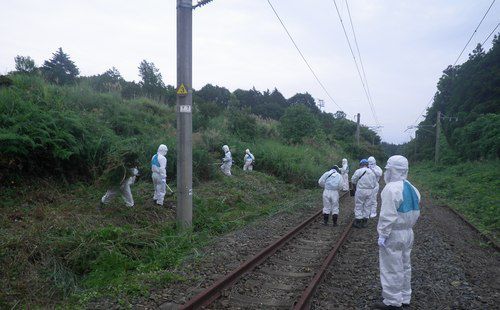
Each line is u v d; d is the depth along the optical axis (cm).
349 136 5984
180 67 909
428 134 7244
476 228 1098
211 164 1573
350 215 1307
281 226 1054
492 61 4197
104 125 1287
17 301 511
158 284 575
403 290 513
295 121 3083
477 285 610
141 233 783
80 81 1969
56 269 600
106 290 561
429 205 1600
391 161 498
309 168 2217
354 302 541
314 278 586
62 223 732
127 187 930
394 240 488
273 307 521
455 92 4925
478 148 3356
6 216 720
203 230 927
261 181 1817
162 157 1019
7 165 864
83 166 1061
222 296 547
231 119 2592
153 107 2050
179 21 907
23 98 1053
